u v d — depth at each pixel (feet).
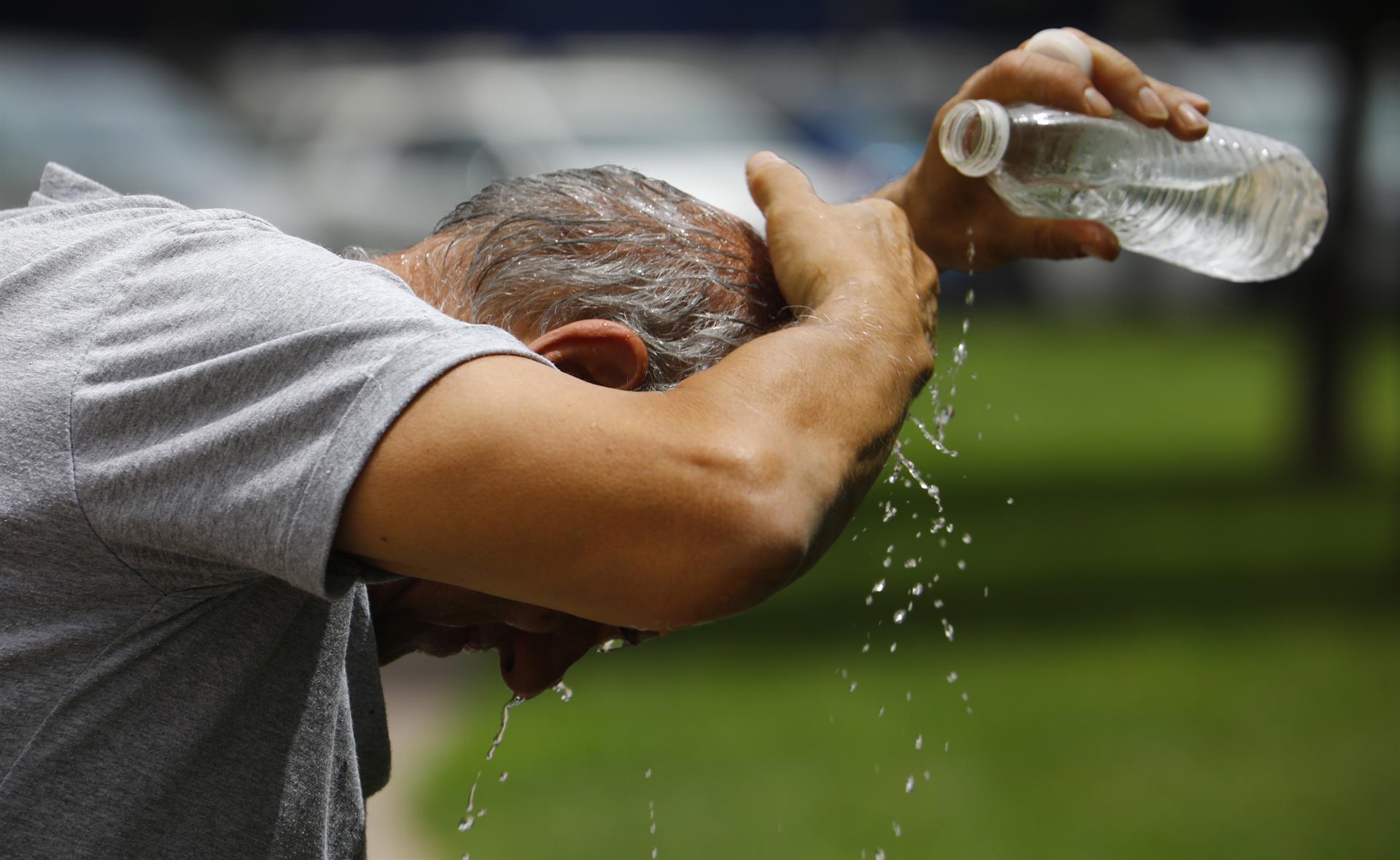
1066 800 53.52
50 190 20.13
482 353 17.08
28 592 17.28
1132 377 164.86
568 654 22.88
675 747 59.36
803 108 197.47
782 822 51.57
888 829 50.98
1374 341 187.01
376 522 16.79
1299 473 114.11
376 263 21.06
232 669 18.08
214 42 280.92
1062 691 65.51
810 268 21.13
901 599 80.28
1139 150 24.91
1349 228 113.09
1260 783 55.26
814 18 351.67
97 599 17.46
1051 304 210.18
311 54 302.45
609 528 16.92
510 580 17.20
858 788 54.95
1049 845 49.98
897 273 21.30
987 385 157.79
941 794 54.08
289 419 16.72
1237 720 61.98
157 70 126.41
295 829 18.98
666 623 17.44
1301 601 79.87
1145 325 209.56
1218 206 26.61
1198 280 209.77
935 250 27.17
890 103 226.58
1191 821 51.85
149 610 17.58
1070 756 57.82
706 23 347.56
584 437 16.92
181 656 17.90
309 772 19.03
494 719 63.26
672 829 50.75
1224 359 179.01
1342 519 100.07
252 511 16.66
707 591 17.17
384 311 17.17
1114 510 102.27
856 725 61.72
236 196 115.14
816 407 18.57
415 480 16.66
